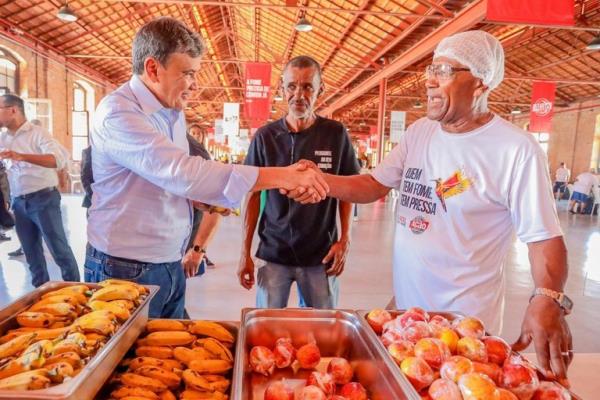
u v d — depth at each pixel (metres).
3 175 3.59
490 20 4.28
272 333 1.13
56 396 0.63
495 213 1.25
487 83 1.20
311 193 1.25
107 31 10.23
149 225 1.38
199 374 0.90
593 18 7.60
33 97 10.16
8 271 3.99
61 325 0.93
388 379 0.85
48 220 3.14
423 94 15.52
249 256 2.14
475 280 1.27
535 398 0.80
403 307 1.43
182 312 1.65
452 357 0.86
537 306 1.02
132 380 0.85
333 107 18.83
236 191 1.16
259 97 10.49
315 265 2.00
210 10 11.54
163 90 1.29
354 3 8.04
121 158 1.21
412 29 8.18
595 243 7.09
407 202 1.43
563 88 14.95
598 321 3.44
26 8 8.38
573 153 15.88
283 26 11.09
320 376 0.94
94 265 1.41
